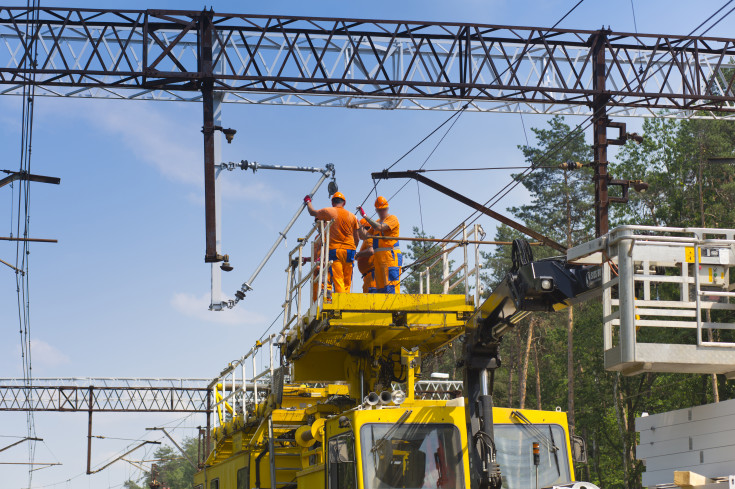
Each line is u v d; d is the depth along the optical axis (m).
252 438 15.19
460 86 23.33
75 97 23.59
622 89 24.34
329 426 12.09
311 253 14.30
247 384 19.80
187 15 22.22
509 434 11.58
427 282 15.48
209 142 21.97
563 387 57.78
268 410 14.98
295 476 14.57
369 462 10.96
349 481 11.20
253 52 23.98
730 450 10.30
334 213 14.34
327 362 15.13
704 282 10.40
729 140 55.25
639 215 56.09
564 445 11.66
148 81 22.41
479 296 13.11
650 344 10.05
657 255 10.31
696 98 24.00
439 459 11.14
